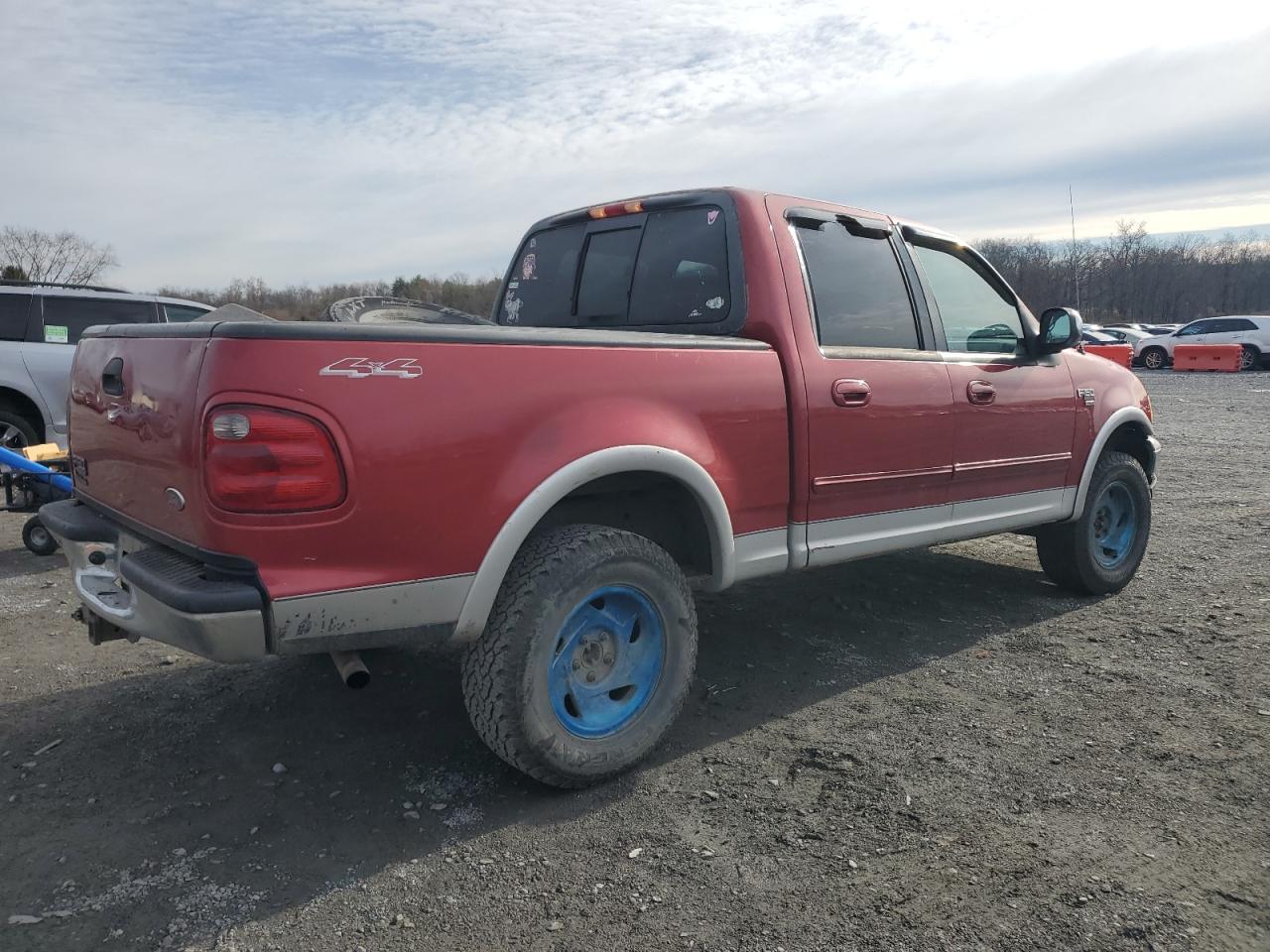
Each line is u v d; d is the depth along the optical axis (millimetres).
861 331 3789
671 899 2361
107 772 3064
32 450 6113
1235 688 3744
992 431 4234
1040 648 4273
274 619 2352
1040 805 2816
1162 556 6000
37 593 5254
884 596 5113
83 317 8586
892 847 2592
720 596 5094
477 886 2426
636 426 2922
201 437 2322
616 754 2934
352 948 2178
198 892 2393
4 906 2328
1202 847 2576
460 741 3303
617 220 4023
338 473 2393
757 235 3500
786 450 3400
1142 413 5195
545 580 2732
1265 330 26656
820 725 3428
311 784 2980
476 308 9594
